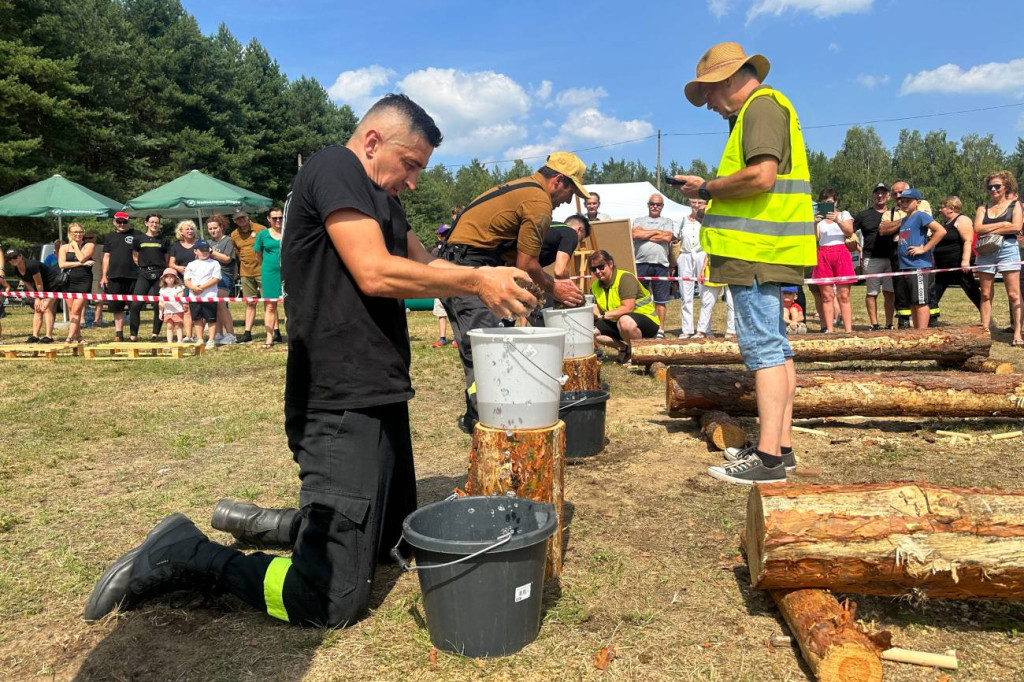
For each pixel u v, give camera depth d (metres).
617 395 6.49
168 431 5.39
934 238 8.48
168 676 2.21
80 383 7.50
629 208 22.69
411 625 2.48
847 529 2.25
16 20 31.62
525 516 2.43
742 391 4.94
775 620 2.48
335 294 2.35
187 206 18.61
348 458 2.40
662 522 3.38
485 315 4.68
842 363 7.60
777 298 3.67
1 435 5.31
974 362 6.42
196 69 48.41
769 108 3.47
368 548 2.46
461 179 119.50
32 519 3.60
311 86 66.62
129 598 2.59
